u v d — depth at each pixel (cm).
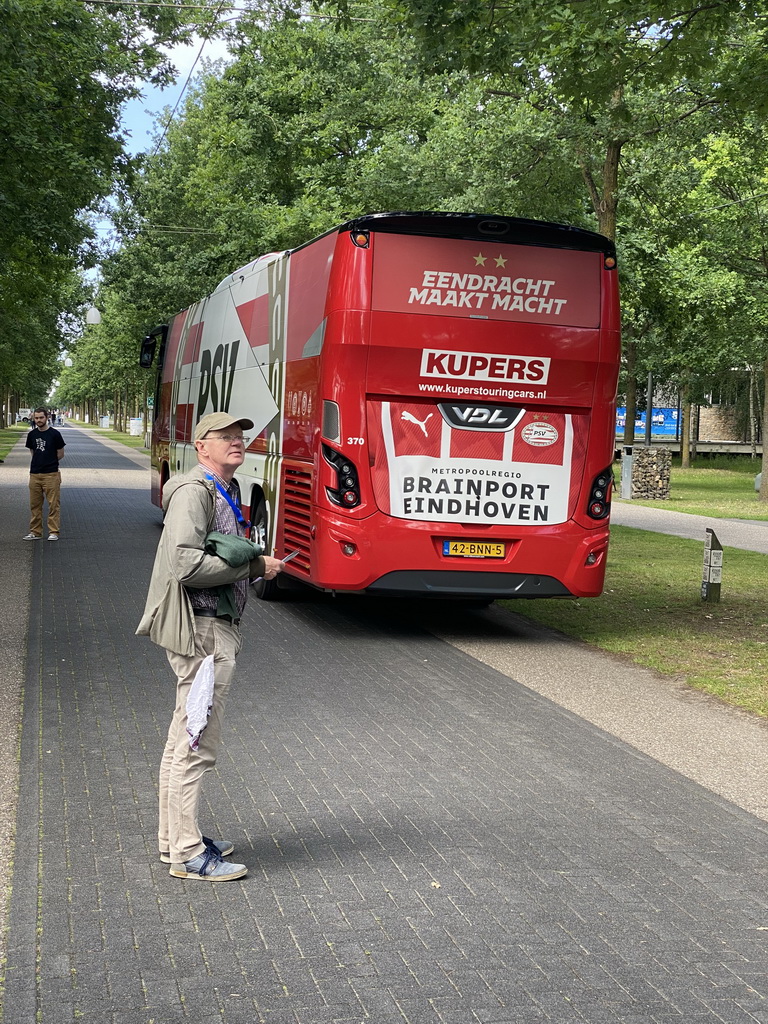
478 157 1852
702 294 2908
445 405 973
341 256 958
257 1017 345
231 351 1397
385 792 571
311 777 592
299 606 1202
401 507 974
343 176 2798
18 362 4444
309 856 481
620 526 2197
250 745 648
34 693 749
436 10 1005
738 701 800
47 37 1593
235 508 463
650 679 877
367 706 751
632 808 562
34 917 412
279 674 843
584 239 984
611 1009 357
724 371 4800
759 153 1822
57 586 1220
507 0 1050
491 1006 356
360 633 1039
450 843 502
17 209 1588
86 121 1717
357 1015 348
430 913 426
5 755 612
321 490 978
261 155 3019
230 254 3086
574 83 1184
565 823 536
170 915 417
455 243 959
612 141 1716
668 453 3005
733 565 1616
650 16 1072
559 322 981
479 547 989
